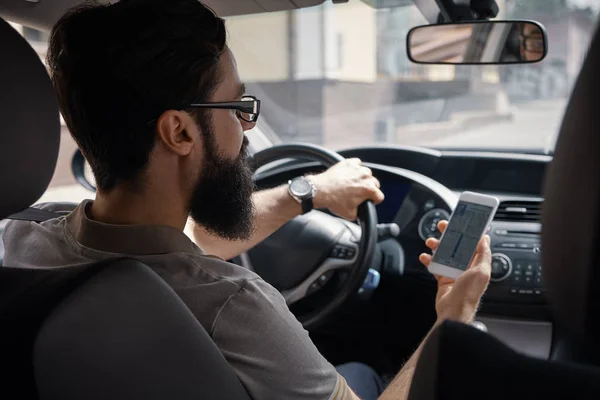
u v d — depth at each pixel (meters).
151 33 0.90
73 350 0.70
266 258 1.78
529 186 2.12
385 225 1.68
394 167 2.19
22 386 0.65
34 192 0.84
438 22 1.81
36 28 1.59
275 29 6.51
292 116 2.89
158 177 0.97
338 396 1.00
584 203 0.49
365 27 7.30
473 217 1.35
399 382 1.05
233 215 1.06
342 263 1.71
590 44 0.50
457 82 3.30
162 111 0.93
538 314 1.77
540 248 0.55
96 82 0.91
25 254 1.03
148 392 0.78
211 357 0.84
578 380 0.50
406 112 3.47
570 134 0.51
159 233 0.94
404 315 2.01
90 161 0.97
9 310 0.68
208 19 0.96
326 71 7.49
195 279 0.92
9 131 0.79
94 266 0.74
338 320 2.05
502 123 2.66
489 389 0.53
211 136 0.99
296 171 2.11
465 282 1.17
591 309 0.49
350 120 4.59
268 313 0.94
